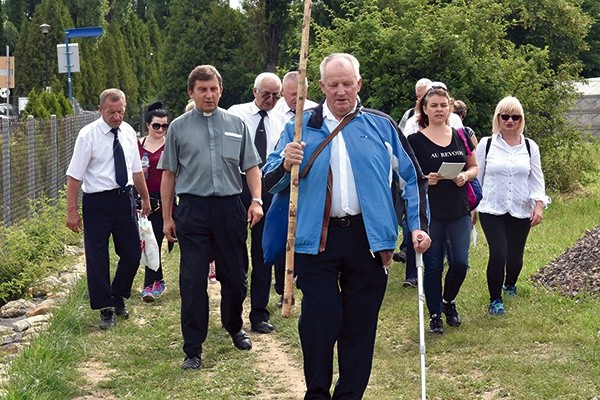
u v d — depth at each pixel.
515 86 16.98
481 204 8.93
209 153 7.56
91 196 8.80
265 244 5.90
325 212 5.62
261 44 54.75
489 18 17.86
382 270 5.73
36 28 50.00
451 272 8.41
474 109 15.89
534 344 7.78
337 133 5.68
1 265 11.52
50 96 21.50
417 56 16.00
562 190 18.42
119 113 8.81
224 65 54.62
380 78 16.08
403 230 10.23
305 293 5.68
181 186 7.57
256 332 8.70
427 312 9.10
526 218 8.99
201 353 7.72
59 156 17.33
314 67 17.20
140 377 7.35
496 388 6.75
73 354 7.88
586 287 9.25
